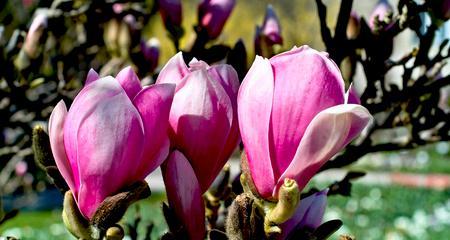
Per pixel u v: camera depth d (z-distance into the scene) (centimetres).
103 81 75
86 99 75
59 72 162
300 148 75
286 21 957
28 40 145
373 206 763
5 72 150
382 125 123
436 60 116
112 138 74
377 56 115
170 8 129
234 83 80
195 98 78
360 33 113
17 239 85
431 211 770
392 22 117
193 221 79
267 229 77
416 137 125
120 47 170
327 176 944
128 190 76
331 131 74
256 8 1076
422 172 1095
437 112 125
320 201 81
